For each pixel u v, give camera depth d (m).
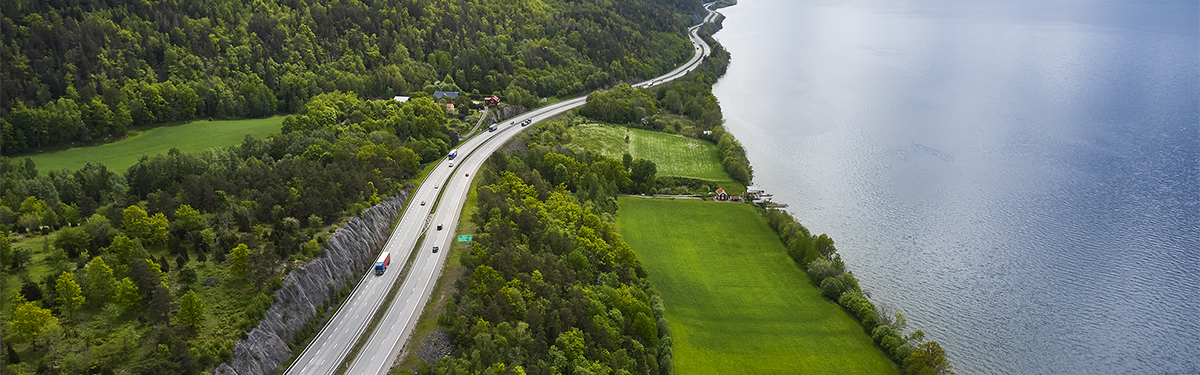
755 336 170.00
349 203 181.25
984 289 196.88
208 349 121.19
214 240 156.00
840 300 183.00
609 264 185.25
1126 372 165.62
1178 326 180.62
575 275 171.00
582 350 142.12
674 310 179.88
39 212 165.50
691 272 198.38
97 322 124.50
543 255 174.12
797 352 164.50
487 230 179.75
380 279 162.50
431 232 187.12
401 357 133.75
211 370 118.31
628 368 144.75
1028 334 178.00
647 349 158.25
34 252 147.75
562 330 147.25
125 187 198.62
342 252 162.75
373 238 178.62
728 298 185.75
